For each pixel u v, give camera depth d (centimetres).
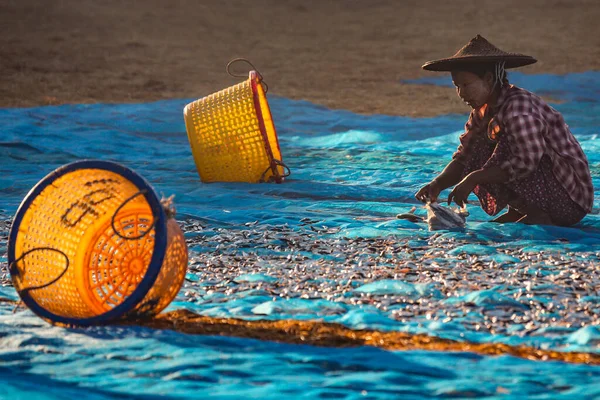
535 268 1838
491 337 1360
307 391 1105
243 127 3095
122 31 8769
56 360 1223
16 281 1423
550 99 6222
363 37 9369
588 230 2348
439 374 1178
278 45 8800
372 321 1441
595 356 1258
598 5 10681
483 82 2238
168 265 1418
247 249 2098
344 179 3272
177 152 3928
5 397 1050
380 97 6312
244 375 1173
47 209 1491
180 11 9994
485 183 2312
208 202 2825
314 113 5222
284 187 3044
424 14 10475
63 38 8206
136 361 1227
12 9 9225
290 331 1388
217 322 1449
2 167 3456
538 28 9600
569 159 2298
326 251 2059
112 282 1634
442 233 2244
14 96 5878
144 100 5984
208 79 7012
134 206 1609
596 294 1617
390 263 1931
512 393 1102
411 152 3812
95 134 4216
